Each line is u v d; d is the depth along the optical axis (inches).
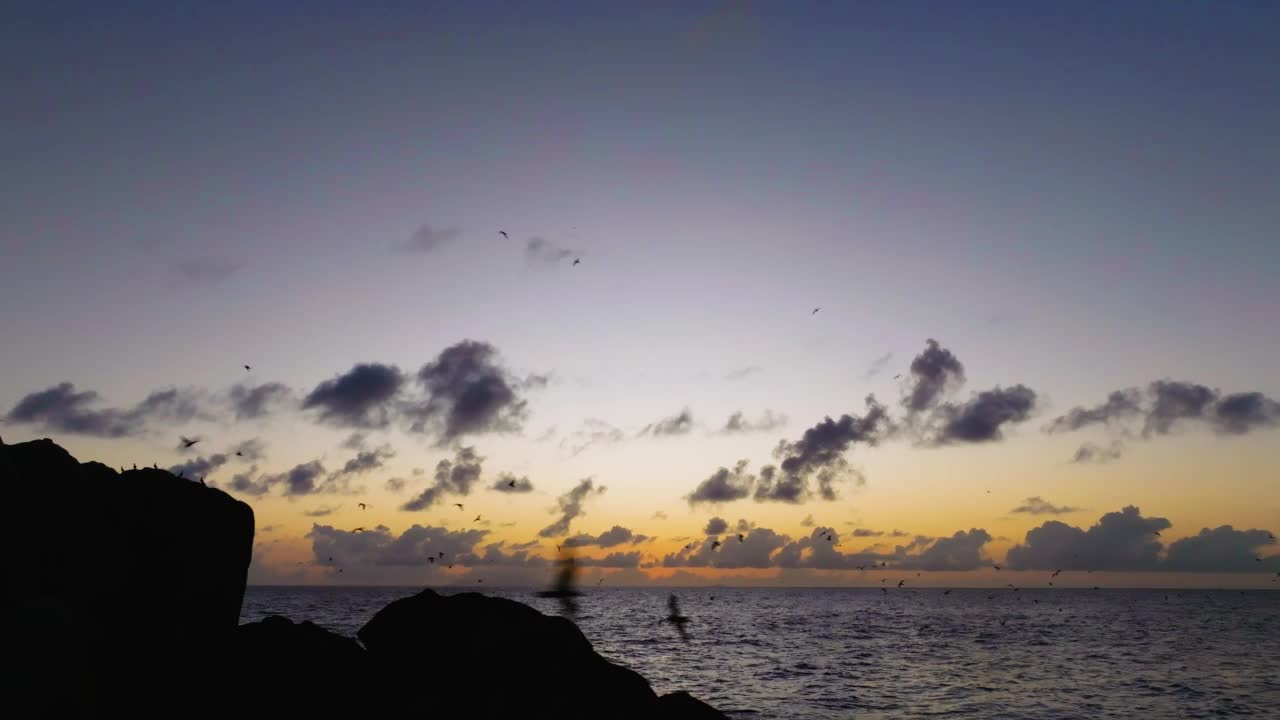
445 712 873.5
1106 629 4889.3
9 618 677.9
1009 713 1804.9
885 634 4311.0
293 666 901.2
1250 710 1862.7
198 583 896.9
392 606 1040.2
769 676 2393.0
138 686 787.4
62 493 813.9
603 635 4020.7
